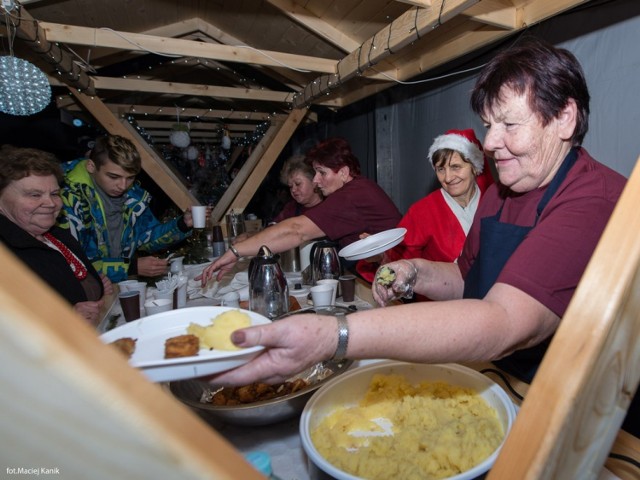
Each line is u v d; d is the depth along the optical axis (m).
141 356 0.58
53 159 1.68
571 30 1.97
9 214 1.62
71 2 2.62
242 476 0.23
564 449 0.32
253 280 1.35
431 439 0.62
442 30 2.31
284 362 0.54
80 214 2.22
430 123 3.18
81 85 2.92
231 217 3.34
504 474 0.33
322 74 3.31
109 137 2.24
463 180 1.85
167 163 4.29
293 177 2.67
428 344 0.58
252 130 4.82
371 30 2.61
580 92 0.80
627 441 0.61
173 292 1.55
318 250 1.73
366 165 4.27
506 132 0.85
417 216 2.06
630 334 0.33
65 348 0.17
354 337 0.57
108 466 0.20
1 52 2.62
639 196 0.33
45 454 0.20
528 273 0.67
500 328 0.62
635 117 1.76
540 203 0.87
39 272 1.60
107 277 2.10
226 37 3.67
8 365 0.17
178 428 0.21
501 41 2.33
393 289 1.14
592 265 0.33
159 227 2.96
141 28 3.33
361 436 0.68
